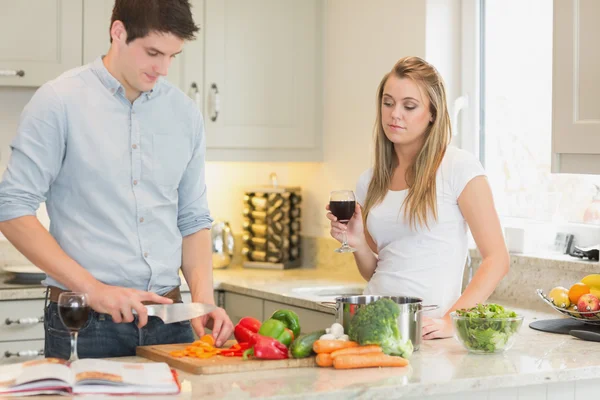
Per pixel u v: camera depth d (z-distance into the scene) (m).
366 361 2.27
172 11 2.40
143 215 2.62
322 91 4.70
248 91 4.56
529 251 3.87
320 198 4.79
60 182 2.59
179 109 2.69
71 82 2.56
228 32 4.52
